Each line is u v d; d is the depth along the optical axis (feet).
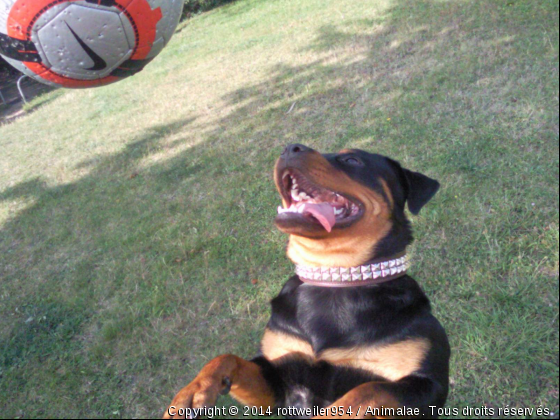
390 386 0.90
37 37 1.81
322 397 1.06
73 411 1.34
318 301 1.06
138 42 1.94
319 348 1.02
